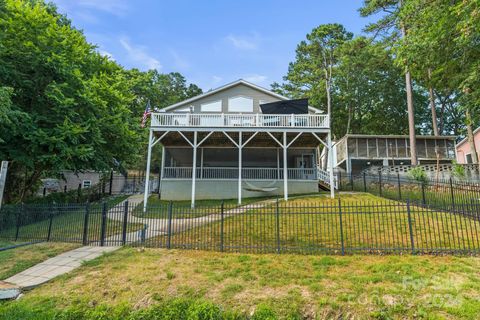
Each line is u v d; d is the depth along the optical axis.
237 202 16.72
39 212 9.96
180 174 19.91
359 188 18.95
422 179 14.17
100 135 15.61
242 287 5.08
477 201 8.91
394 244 7.41
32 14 13.73
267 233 8.88
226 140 19.23
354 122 38.75
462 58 10.98
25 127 12.84
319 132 16.55
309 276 5.45
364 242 7.68
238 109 21.09
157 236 9.07
